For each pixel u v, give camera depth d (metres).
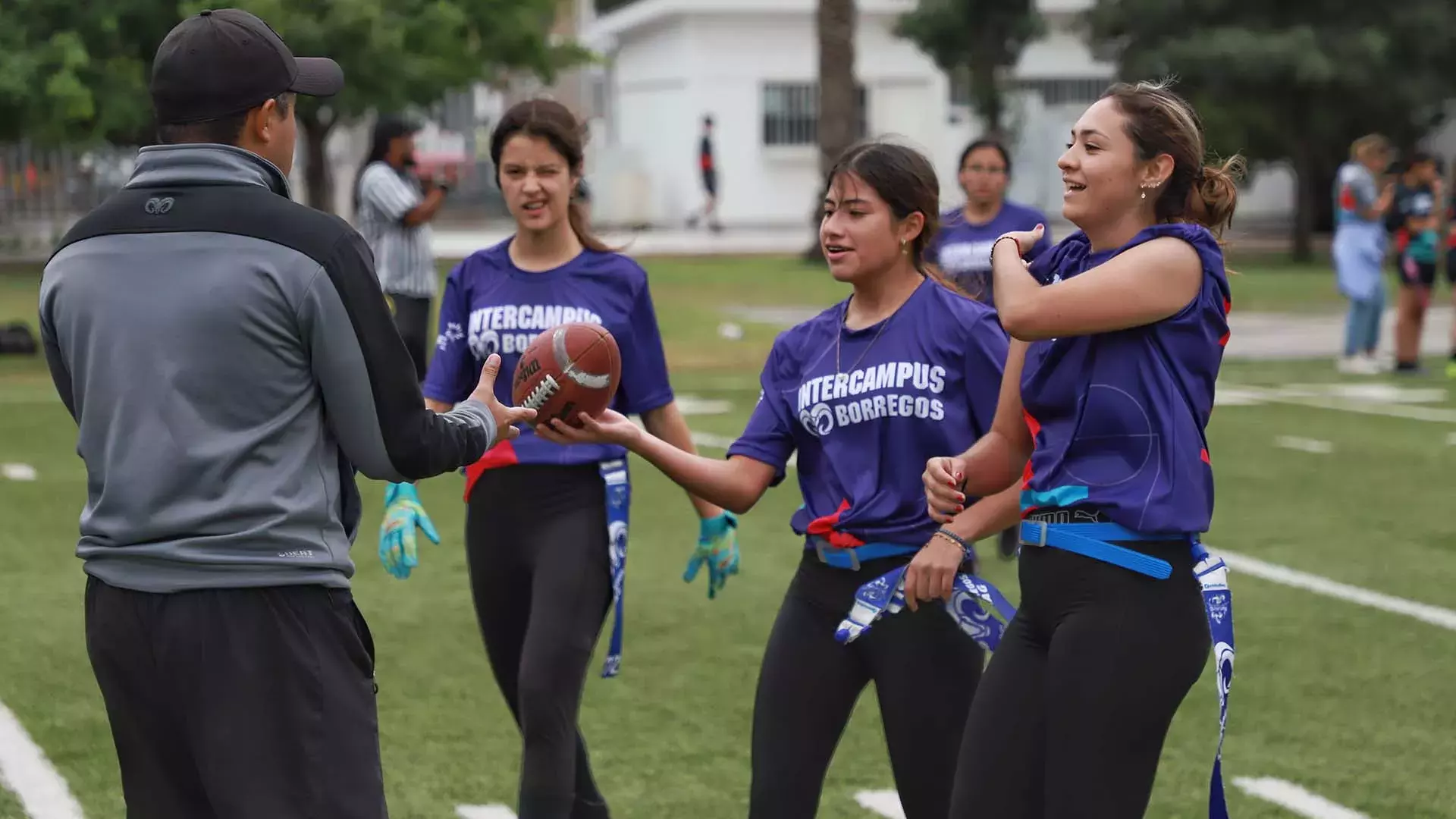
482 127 45.97
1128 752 3.78
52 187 36.25
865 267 4.59
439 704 6.94
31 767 6.11
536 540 5.28
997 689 3.98
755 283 26.75
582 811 5.30
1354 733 6.61
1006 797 3.91
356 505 3.77
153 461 3.47
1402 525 10.52
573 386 4.49
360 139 43.34
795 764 4.52
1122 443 3.84
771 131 41.88
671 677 7.34
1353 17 32.59
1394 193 17.94
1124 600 3.78
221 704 3.49
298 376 3.53
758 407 4.81
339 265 3.49
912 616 4.44
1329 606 8.59
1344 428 14.31
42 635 7.88
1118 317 3.77
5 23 19.44
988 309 4.55
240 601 3.50
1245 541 10.05
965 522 4.31
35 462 12.33
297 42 23.44
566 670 5.04
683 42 41.41
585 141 5.51
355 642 3.66
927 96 41.44
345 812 3.55
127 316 3.49
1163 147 3.89
